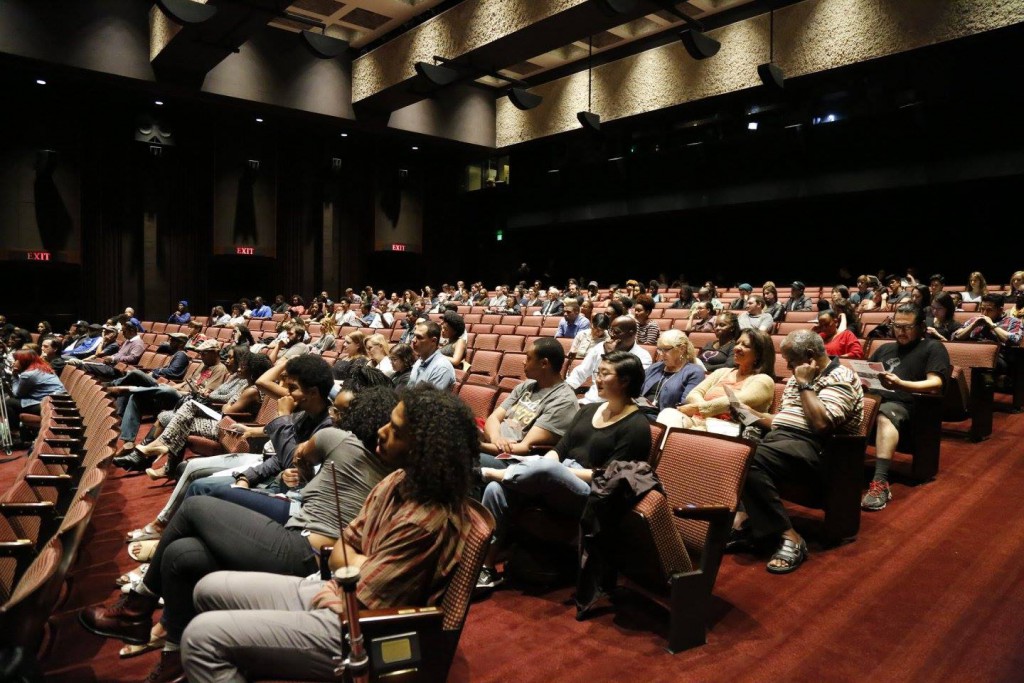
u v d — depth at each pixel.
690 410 3.56
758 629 2.44
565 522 2.80
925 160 10.90
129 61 12.42
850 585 2.76
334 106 14.69
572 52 15.02
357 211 18.28
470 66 12.07
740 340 3.62
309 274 17.61
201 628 1.56
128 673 2.22
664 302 11.34
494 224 19.77
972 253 12.10
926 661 2.18
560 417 3.35
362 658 1.30
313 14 13.47
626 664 2.22
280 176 17.05
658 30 13.62
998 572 2.79
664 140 14.55
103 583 2.97
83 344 10.82
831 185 12.04
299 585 1.77
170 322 14.30
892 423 3.78
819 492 3.19
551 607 2.68
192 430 4.49
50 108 13.91
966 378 4.95
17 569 2.07
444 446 1.66
